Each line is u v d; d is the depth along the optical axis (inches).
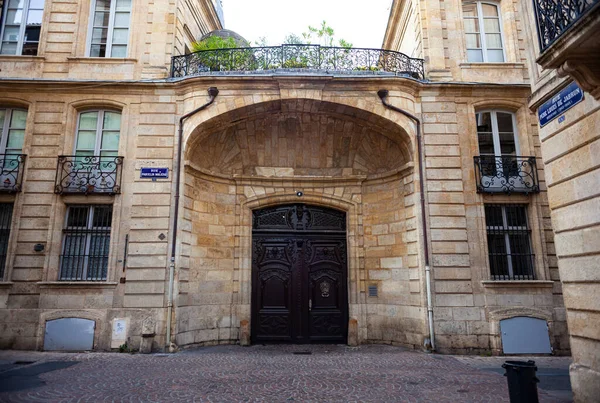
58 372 286.5
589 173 212.7
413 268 404.2
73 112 419.8
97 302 374.6
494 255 404.8
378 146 458.9
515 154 431.2
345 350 391.9
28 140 406.9
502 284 385.7
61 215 395.5
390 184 447.8
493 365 323.3
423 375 285.7
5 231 401.4
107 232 401.1
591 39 180.2
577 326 218.7
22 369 296.2
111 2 454.6
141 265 379.9
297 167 473.4
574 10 191.3
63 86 418.0
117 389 244.1
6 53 440.8
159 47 434.6
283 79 410.3
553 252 397.4
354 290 440.5
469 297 383.2
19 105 421.7
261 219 464.1
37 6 452.8
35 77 423.5
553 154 239.0
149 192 395.5
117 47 444.8
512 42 449.4
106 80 412.8
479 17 467.5
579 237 218.2
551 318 380.2
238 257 442.6
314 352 381.7
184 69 431.5
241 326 419.8
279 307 443.2
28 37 445.7
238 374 285.6
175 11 446.9
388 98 417.4
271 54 433.4
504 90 428.1
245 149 464.8
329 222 468.4
